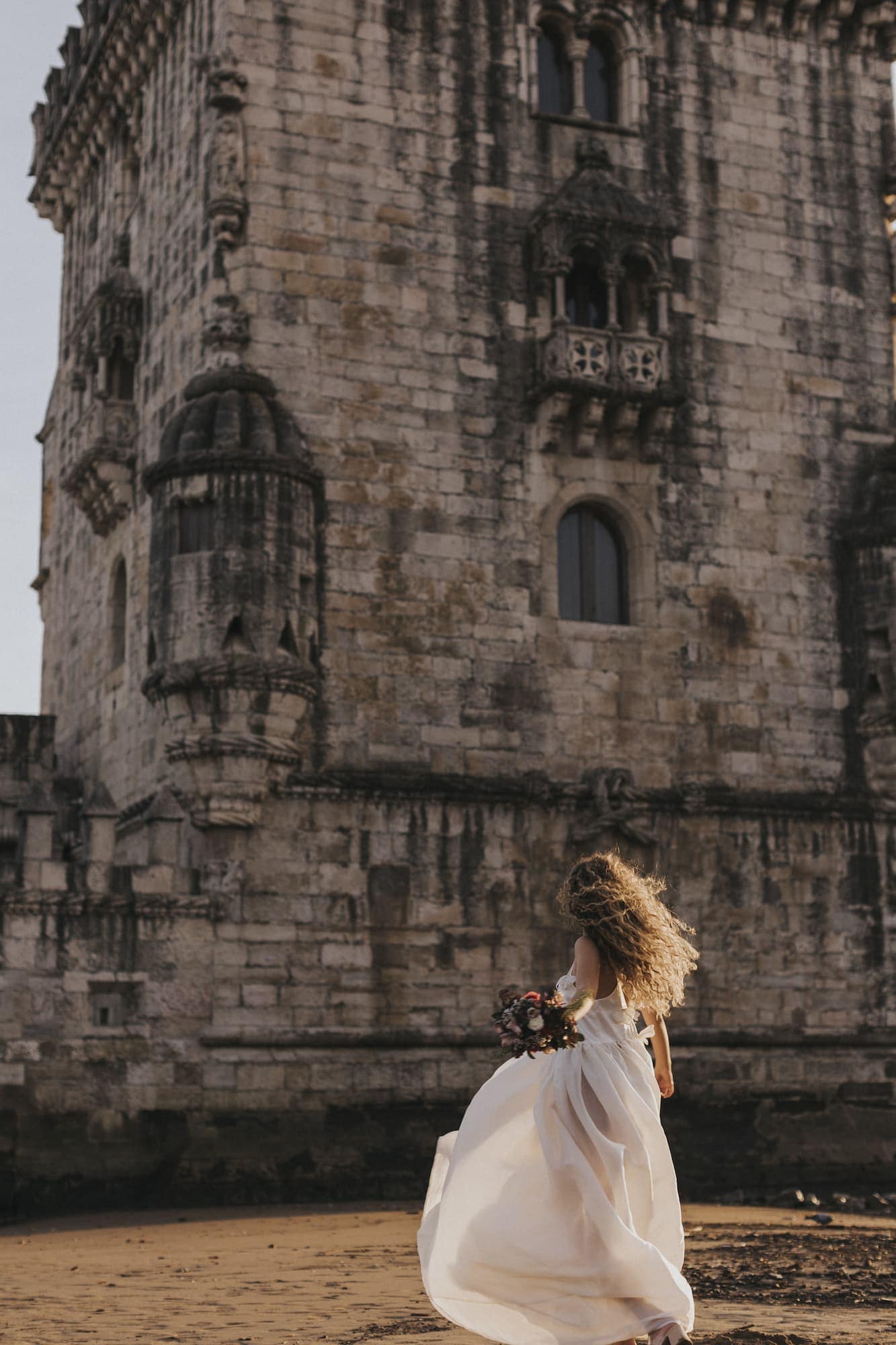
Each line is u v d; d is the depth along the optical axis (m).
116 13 36.62
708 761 32.72
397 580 31.08
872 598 34.06
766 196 35.47
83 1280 14.49
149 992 27.58
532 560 32.12
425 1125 29.06
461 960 30.05
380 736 30.45
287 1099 28.19
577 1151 7.91
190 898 28.17
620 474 33.12
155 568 29.89
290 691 29.12
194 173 32.84
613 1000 8.49
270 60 31.83
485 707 31.31
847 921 33.06
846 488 35.03
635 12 34.97
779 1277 13.93
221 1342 9.58
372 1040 28.97
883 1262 15.64
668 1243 8.05
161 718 30.33
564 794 31.23
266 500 29.36
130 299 35.56
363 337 31.61
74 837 33.25
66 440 41.03
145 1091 27.16
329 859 29.48
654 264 33.12
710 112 35.31
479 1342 9.51
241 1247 18.61
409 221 32.28
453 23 33.31
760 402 34.56
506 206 33.16
